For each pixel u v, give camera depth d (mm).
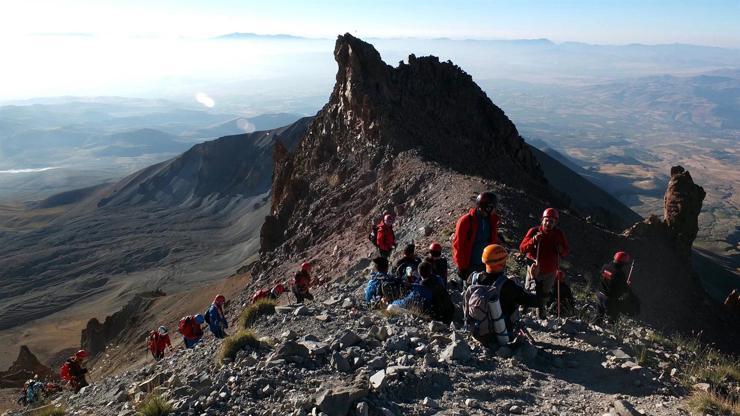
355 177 44875
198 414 7230
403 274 13156
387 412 6508
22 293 195625
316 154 53625
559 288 11305
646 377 8016
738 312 30734
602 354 8922
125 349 73938
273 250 48625
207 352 11758
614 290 10867
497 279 9008
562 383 7949
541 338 9906
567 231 27281
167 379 10641
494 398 7340
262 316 13062
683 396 7625
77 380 21750
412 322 10531
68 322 154125
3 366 114062
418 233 26266
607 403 7207
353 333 9203
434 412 6754
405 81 53125
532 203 28672
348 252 33656
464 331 9852
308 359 8602
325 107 56969
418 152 40750
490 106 58250
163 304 86250
